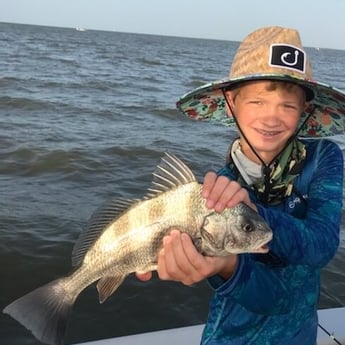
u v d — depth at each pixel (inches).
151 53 1077.8
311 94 32.5
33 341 68.0
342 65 1354.6
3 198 118.0
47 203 116.8
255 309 26.8
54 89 347.9
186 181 27.5
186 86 452.1
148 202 28.2
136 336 46.8
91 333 70.9
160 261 25.2
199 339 46.6
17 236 97.6
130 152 175.3
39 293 28.9
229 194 25.3
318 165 30.4
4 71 434.6
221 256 25.6
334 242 27.2
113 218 29.2
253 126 30.5
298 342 30.2
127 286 80.3
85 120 240.2
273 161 30.7
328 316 50.7
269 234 25.5
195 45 2180.1
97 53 892.6
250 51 31.0
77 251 30.1
